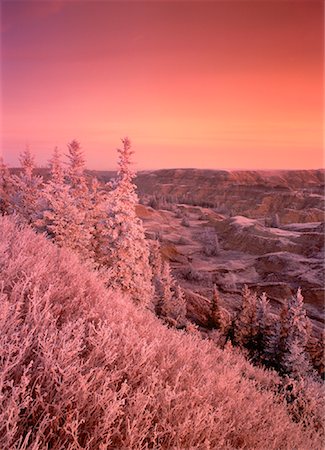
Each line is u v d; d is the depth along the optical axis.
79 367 2.14
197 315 52.62
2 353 2.05
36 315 2.64
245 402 3.96
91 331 2.76
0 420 1.60
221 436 2.57
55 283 3.72
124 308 4.52
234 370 5.18
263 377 7.78
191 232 154.25
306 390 6.68
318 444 4.13
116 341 2.81
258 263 109.38
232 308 75.62
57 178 34.81
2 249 3.95
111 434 1.87
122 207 20.72
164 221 169.00
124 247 20.20
